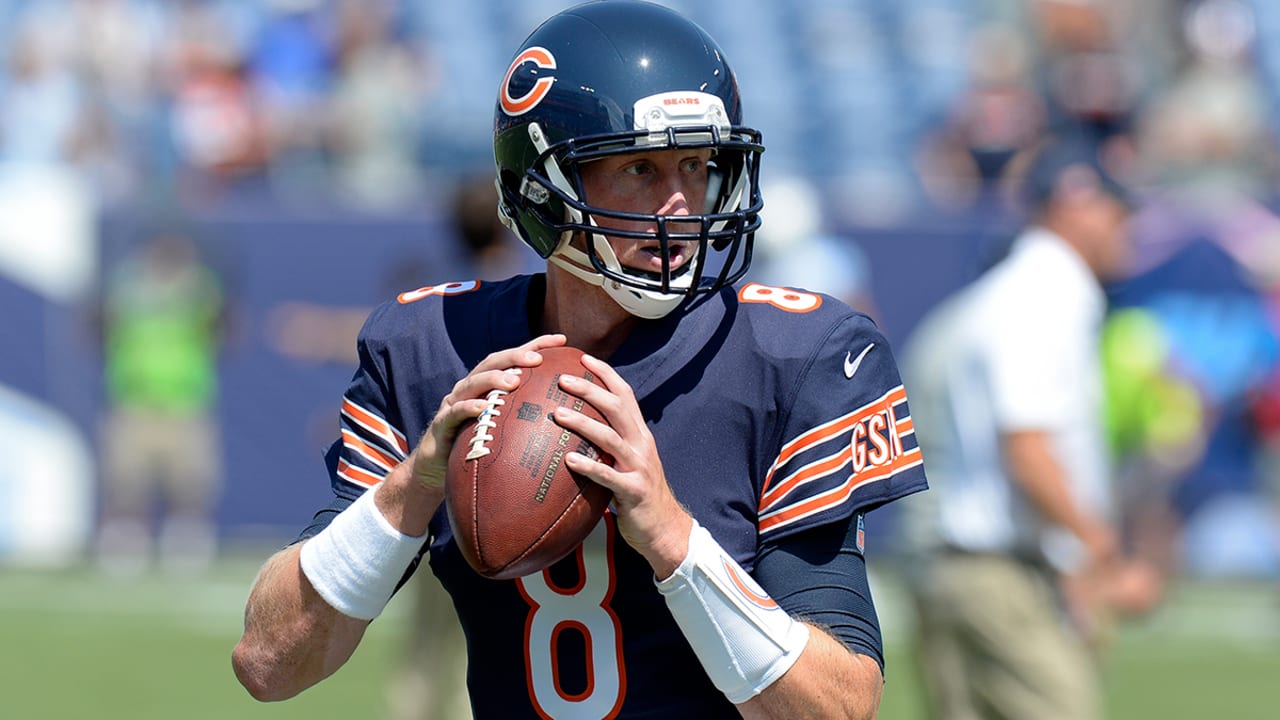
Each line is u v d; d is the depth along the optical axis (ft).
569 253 27.99
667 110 26.84
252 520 106.32
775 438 27.66
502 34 143.95
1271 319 104.17
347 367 106.11
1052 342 48.83
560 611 27.71
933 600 50.88
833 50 150.41
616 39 27.53
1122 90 136.46
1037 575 49.90
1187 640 91.25
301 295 105.70
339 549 27.96
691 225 27.45
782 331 27.89
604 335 28.73
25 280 104.06
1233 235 103.91
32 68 126.00
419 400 29.25
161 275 103.86
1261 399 103.81
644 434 26.16
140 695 75.05
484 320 29.32
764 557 27.76
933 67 149.48
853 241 106.01
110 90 124.67
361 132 125.18
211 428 105.60
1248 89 142.92
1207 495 104.01
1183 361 103.55
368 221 105.70
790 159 142.92
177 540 105.40
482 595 28.22
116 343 103.96
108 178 108.58
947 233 106.22
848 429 27.61
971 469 49.88
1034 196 50.34
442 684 51.06
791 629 26.48
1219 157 133.08
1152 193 108.88
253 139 123.44
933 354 51.55
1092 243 50.24
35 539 104.78
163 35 129.18
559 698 27.86
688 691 27.73
